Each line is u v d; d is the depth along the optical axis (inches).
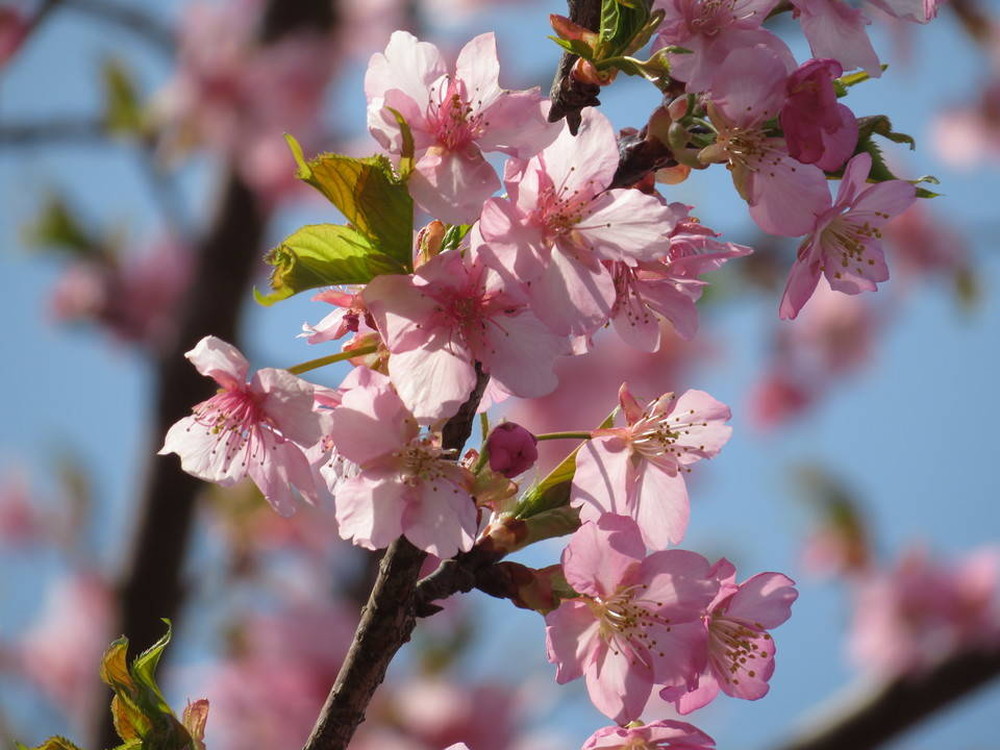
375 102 22.2
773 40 22.4
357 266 22.1
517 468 22.3
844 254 23.1
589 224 22.1
